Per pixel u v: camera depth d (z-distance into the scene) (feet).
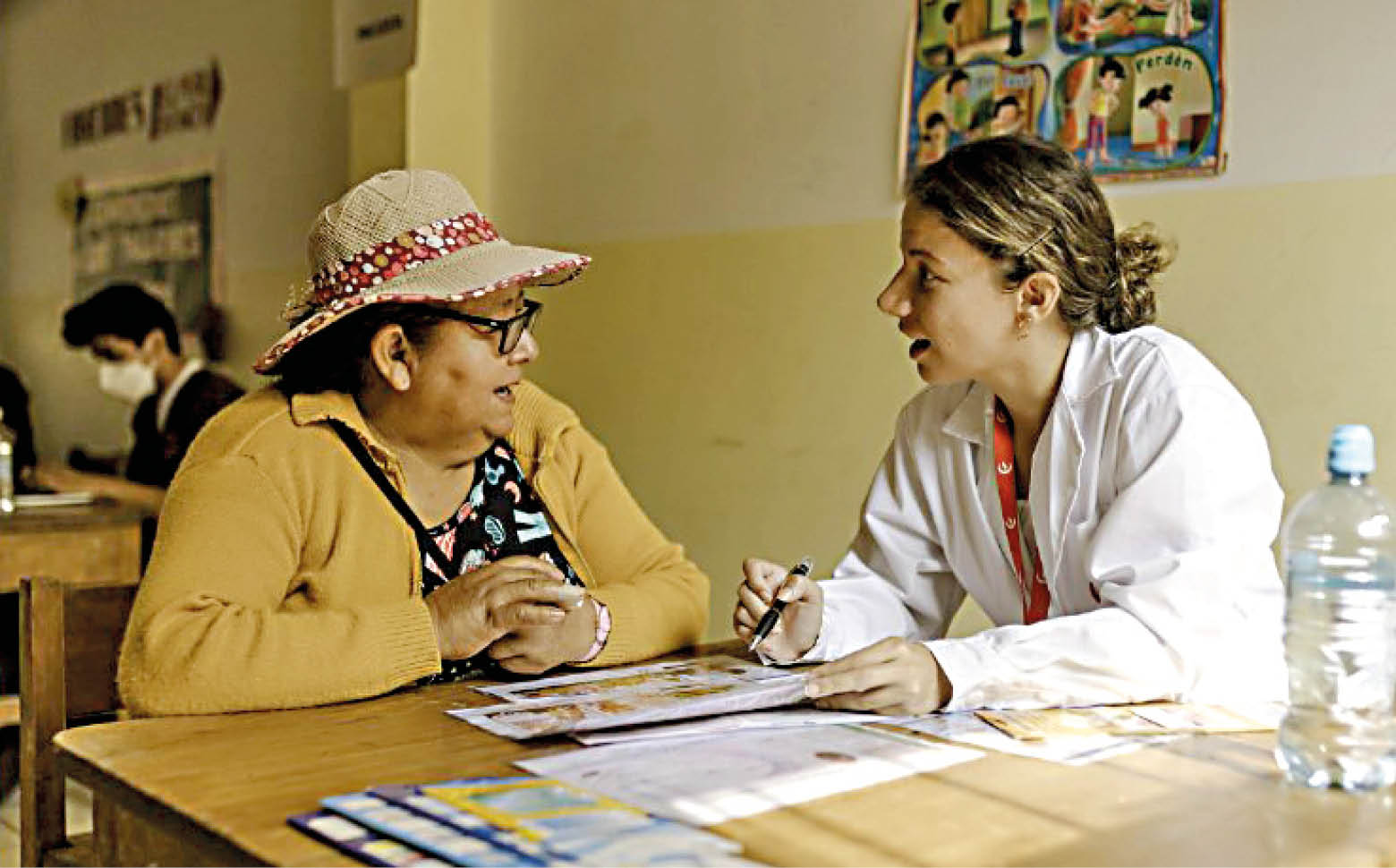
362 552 5.55
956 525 6.11
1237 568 5.04
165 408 15.19
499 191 12.41
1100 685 4.93
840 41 9.52
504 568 5.27
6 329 23.34
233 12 17.06
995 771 4.13
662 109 10.83
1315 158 7.22
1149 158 7.89
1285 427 7.39
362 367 5.57
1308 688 4.20
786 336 9.99
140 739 4.42
